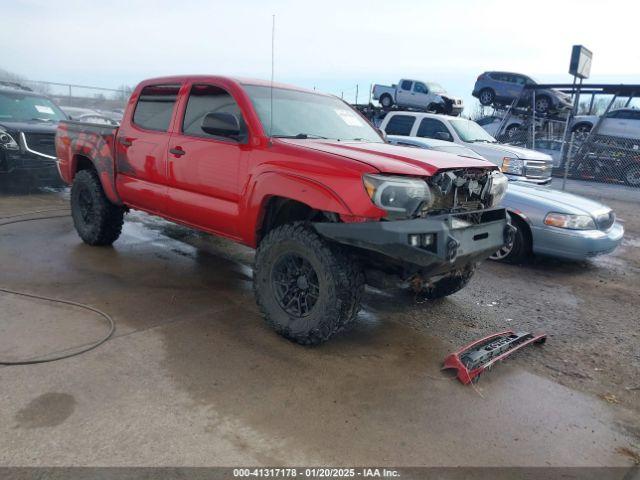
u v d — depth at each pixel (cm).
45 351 333
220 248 616
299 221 368
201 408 283
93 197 558
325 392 309
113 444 249
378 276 375
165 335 370
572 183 1627
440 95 1895
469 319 450
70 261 526
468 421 289
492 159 976
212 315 412
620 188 1551
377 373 337
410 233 319
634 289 573
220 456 246
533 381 343
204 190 427
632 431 292
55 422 262
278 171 363
